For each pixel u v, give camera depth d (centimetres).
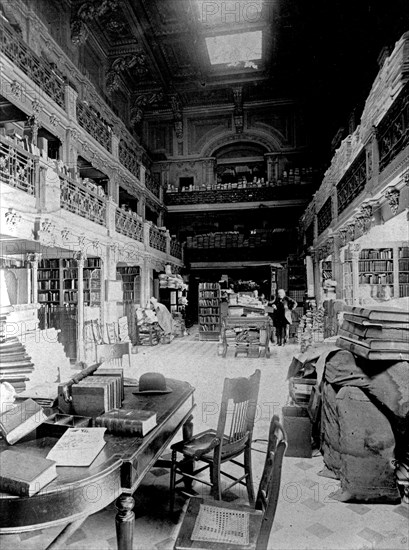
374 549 262
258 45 1634
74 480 190
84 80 1355
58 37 1275
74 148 1152
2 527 179
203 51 1636
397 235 810
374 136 743
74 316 945
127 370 862
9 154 691
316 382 449
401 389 344
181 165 2136
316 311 1325
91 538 269
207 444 317
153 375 338
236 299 1359
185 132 2128
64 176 877
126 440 236
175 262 1955
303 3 1262
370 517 301
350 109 1493
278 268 1908
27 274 870
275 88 1917
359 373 372
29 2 1057
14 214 685
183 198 2047
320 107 1866
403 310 392
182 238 2347
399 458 339
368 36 1188
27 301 865
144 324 1306
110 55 1622
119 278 1506
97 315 1062
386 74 675
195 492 317
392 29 1065
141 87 1902
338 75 1484
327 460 382
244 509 236
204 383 735
